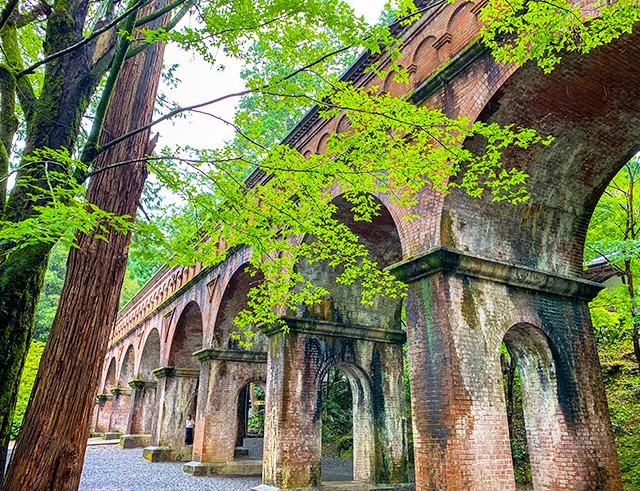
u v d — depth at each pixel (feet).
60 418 18.03
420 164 20.38
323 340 45.01
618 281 56.65
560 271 32.96
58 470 17.56
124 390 119.34
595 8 22.72
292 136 48.75
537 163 30.42
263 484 41.47
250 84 18.37
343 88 19.30
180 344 76.07
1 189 17.21
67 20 20.47
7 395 16.90
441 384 25.98
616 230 42.70
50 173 15.39
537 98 27.35
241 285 58.39
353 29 17.66
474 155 28.53
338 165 19.67
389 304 49.44
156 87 25.00
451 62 29.84
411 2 18.39
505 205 30.96
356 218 29.50
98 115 19.01
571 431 28.99
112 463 66.95
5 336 16.83
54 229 12.98
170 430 72.23
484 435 25.48
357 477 45.37
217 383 59.31
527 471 47.50
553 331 30.81
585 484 27.76
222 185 19.57
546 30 20.01
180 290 74.79
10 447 74.18
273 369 43.93
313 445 41.91
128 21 19.33
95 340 19.54
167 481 51.62
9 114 18.60
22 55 24.34
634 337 39.17
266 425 43.52
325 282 46.24
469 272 28.40
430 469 25.46
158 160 19.19
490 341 27.71
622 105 27.86
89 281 19.89
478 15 30.22
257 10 17.16
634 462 40.55
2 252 16.08
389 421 45.88
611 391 50.44
